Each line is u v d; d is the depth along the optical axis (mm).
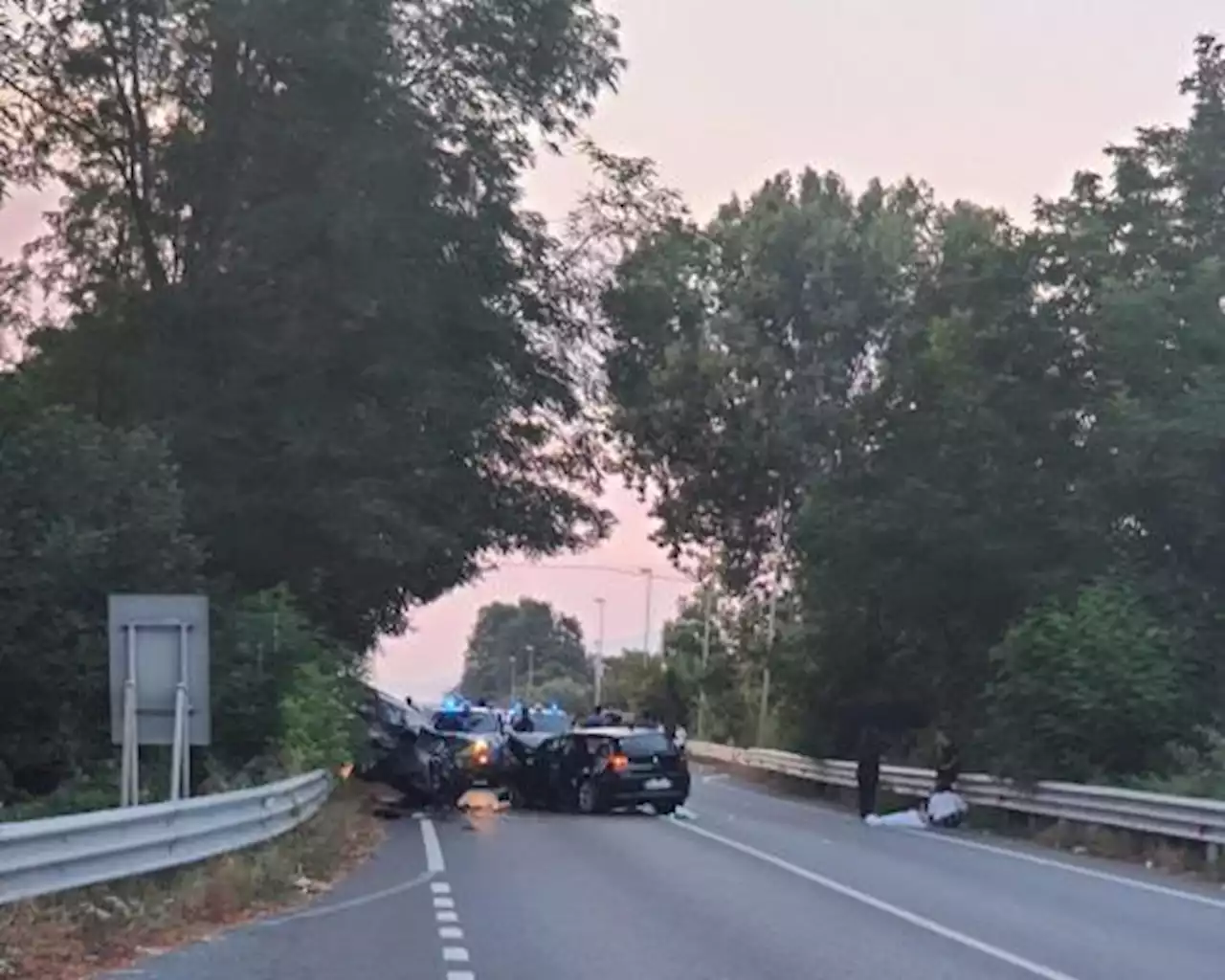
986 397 38156
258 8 31547
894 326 56906
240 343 33062
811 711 46938
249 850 18984
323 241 32562
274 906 17078
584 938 14906
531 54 35656
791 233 59094
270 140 32719
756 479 59000
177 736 18406
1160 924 16875
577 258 37781
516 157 35812
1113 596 32625
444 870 21203
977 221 44812
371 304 32031
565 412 37469
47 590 25531
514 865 21922
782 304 59125
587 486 38469
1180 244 37688
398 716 36688
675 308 38688
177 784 18406
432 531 33562
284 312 32875
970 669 39094
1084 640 31312
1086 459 37406
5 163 35125
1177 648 32062
